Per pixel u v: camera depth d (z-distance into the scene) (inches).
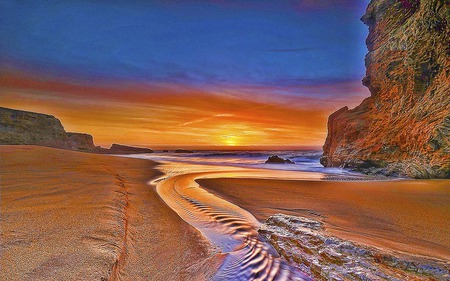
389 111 859.4
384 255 173.8
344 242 197.6
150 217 277.7
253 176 704.4
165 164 1081.4
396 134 757.3
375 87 984.3
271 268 174.6
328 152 1284.4
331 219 280.8
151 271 163.6
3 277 122.9
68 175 454.6
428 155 592.1
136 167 830.5
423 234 229.3
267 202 369.1
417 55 719.7
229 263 180.1
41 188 328.2
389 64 875.4
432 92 663.1
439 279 145.3
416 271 155.6
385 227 250.4
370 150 840.9
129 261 173.5
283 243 208.2
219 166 1099.9
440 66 652.7
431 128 599.2
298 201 371.2
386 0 1035.9
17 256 144.7
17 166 513.3
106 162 844.0
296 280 159.2
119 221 228.1
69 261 144.4
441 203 341.7
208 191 453.1
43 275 127.5
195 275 161.3
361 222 267.4
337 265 167.8
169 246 205.2
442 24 634.8
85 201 280.4
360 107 1114.1
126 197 345.7
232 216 302.4
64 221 210.1
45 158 673.6
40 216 217.0
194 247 206.7
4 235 171.6
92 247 166.1
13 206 241.0
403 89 803.4
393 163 730.2
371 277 149.4
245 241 225.9
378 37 1053.8
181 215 297.7
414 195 394.3
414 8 857.5
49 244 164.2
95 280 126.1
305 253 188.1
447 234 229.1
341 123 1144.8
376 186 482.0
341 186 488.4
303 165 1283.2
